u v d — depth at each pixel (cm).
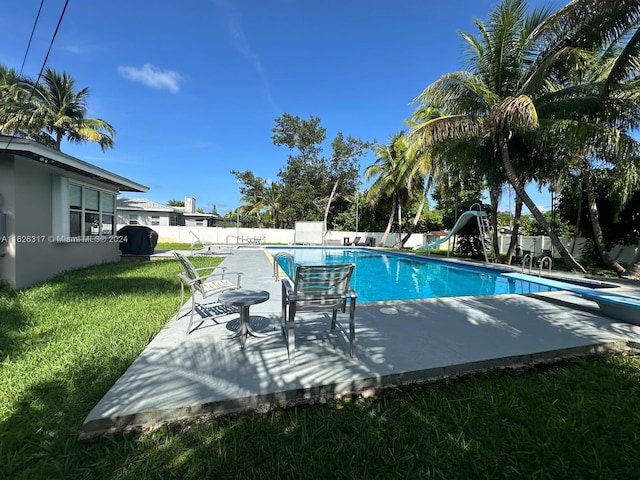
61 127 1816
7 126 1662
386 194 2058
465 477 153
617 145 737
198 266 882
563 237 1353
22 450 165
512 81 970
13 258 552
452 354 282
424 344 306
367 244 2259
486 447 173
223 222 3638
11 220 550
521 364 283
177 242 2077
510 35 926
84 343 301
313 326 356
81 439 176
